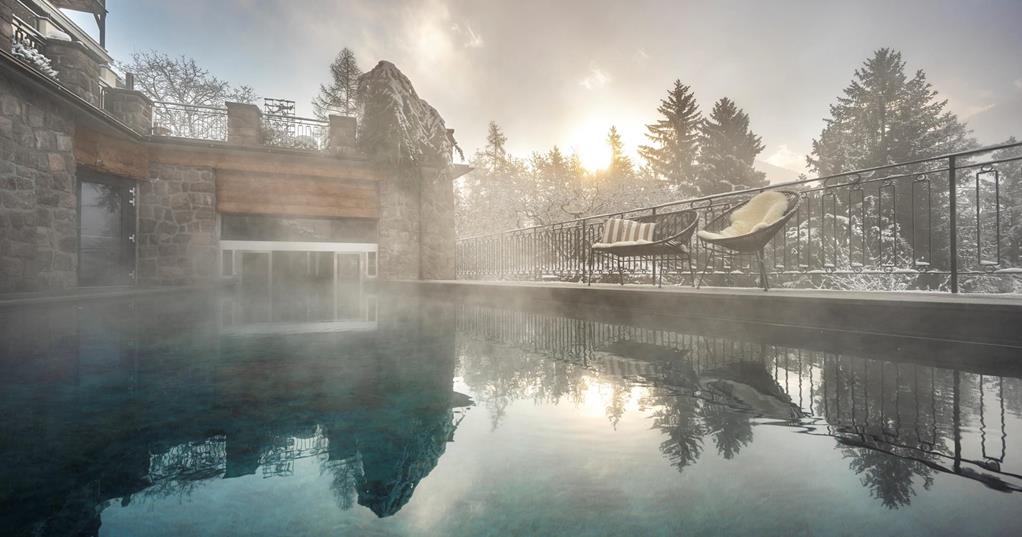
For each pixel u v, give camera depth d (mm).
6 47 5738
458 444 933
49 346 2209
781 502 688
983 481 771
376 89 9828
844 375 1658
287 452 879
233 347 2240
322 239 10977
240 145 8750
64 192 6059
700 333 2893
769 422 1104
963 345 2344
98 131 7090
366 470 797
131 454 863
